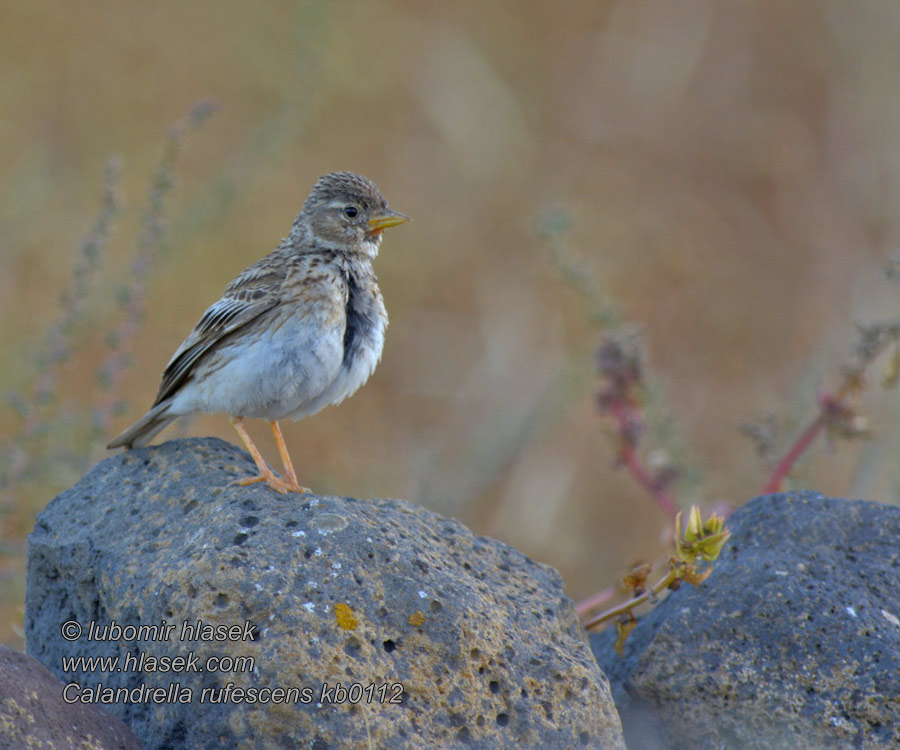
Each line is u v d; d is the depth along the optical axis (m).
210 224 13.01
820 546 6.84
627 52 24.11
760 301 20.16
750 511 7.17
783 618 6.35
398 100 22.00
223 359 7.94
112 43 21.45
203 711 5.62
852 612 6.35
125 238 17.53
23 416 9.78
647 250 20.70
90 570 6.38
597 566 14.80
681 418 17.23
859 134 22.23
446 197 20.97
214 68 21.33
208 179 18.41
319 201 8.72
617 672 6.91
